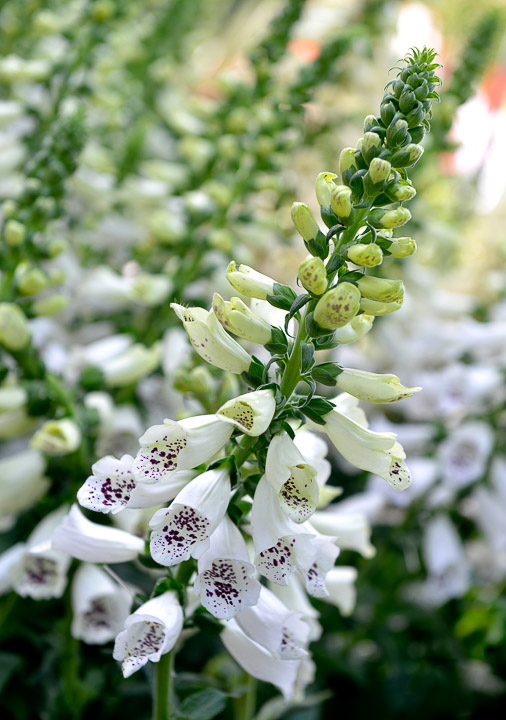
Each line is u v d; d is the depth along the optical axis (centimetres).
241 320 56
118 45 141
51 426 79
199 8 168
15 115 113
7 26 137
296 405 58
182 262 105
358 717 110
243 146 107
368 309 56
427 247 141
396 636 118
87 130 87
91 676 87
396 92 55
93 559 63
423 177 125
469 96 117
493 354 121
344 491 121
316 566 57
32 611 89
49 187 86
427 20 170
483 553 128
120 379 89
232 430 57
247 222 108
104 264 120
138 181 120
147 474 55
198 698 62
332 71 108
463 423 115
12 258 85
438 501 112
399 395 56
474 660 126
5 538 93
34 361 83
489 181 158
